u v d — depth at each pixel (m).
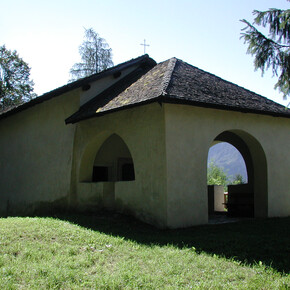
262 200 11.05
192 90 9.52
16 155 15.35
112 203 10.81
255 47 8.10
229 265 5.54
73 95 12.26
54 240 6.79
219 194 15.16
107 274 5.05
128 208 9.95
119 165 13.48
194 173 9.27
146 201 9.33
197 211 9.25
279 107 11.66
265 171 11.03
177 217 8.84
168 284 4.72
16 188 15.04
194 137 9.39
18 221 8.65
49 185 12.92
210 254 6.12
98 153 12.87
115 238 7.16
